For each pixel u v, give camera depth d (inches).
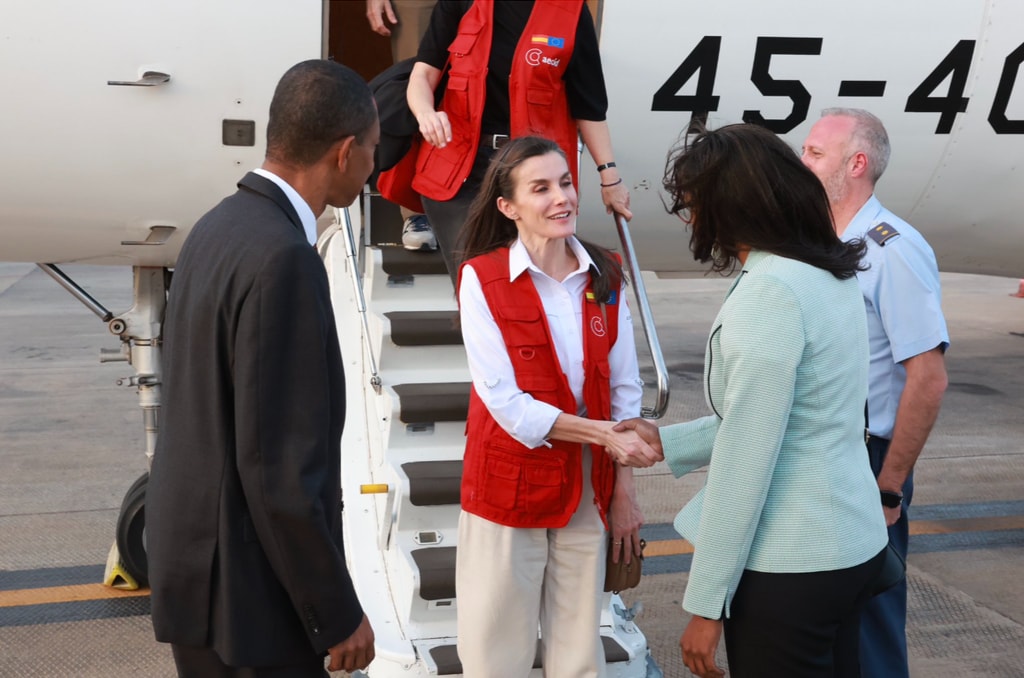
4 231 151.9
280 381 67.9
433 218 121.6
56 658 139.9
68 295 465.1
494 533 91.3
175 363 71.4
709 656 77.7
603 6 154.8
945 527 199.9
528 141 88.8
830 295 74.7
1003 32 168.6
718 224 76.5
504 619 92.4
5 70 136.4
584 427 86.1
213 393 69.2
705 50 159.6
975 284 556.7
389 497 121.5
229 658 70.5
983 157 179.5
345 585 71.4
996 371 341.1
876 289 103.3
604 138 120.8
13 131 139.8
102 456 234.4
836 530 74.5
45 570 169.8
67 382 305.6
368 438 143.6
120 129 142.9
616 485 94.7
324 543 69.2
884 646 111.3
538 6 115.1
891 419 106.5
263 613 71.2
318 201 76.2
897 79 168.2
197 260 71.0
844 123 105.8
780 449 74.4
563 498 90.4
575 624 95.0
